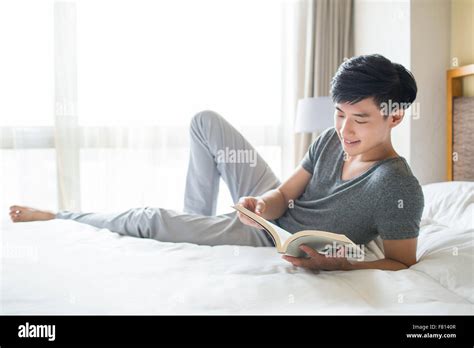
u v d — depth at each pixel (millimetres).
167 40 2912
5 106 2645
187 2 2934
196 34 2963
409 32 2172
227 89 3035
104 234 1346
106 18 2805
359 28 2908
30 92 2684
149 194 2914
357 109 1015
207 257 1100
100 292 800
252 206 1258
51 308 723
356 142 1058
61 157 2713
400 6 2270
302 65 3092
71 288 813
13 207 1653
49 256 1045
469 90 2039
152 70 2893
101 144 2832
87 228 1410
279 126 3137
